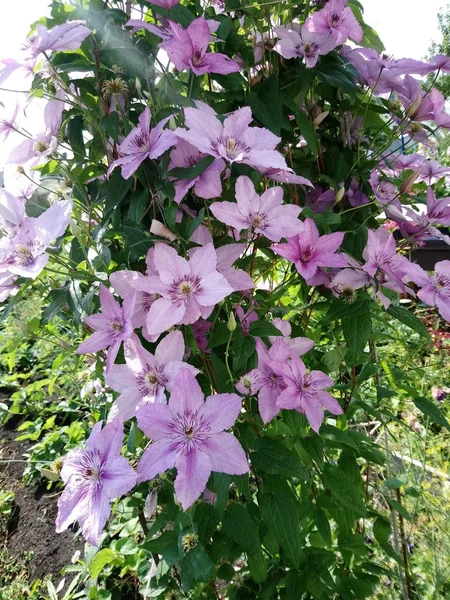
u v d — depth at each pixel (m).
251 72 0.61
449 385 1.19
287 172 0.51
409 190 0.60
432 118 0.61
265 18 0.61
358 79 0.61
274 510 0.50
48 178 0.56
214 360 0.51
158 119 0.50
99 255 0.49
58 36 0.46
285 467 0.49
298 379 0.52
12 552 1.20
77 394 1.27
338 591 0.61
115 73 0.50
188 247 0.50
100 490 0.42
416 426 1.07
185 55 0.48
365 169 0.63
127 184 0.49
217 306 0.54
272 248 0.50
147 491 0.62
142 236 0.47
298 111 0.56
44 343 1.39
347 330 0.55
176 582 0.61
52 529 1.24
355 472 0.62
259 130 0.50
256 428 0.55
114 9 0.50
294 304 0.73
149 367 0.47
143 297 0.50
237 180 0.48
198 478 0.41
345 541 0.62
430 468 1.00
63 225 0.46
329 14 0.57
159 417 0.42
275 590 0.59
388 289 0.64
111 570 0.99
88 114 0.51
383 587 0.81
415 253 0.96
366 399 0.83
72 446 1.13
